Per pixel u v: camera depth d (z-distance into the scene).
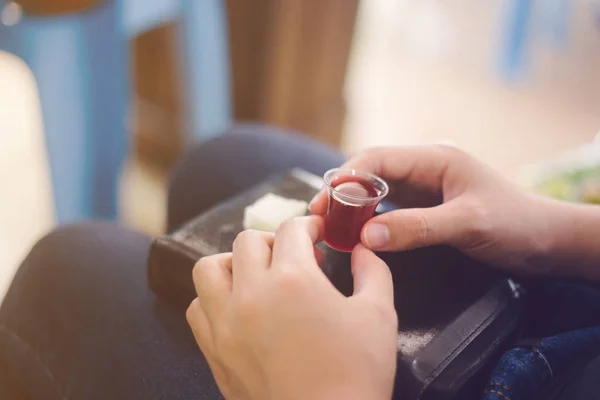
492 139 1.33
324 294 0.44
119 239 0.56
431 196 0.56
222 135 0.64
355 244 0.52
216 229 0.54
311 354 0.43
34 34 0.67
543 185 0.71
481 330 0.50
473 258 0.53
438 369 0.48
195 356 0.50
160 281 0.53
